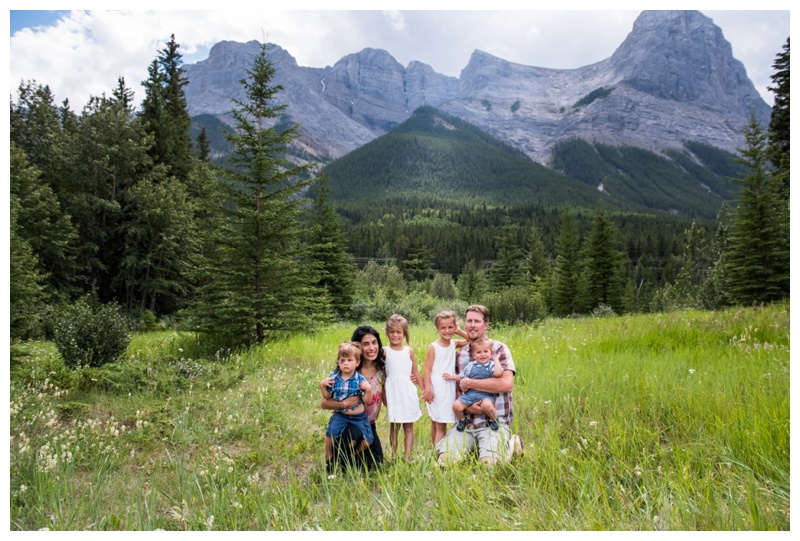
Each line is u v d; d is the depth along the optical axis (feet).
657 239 346.54
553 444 12.87
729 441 12.57
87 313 27.55
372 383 14.10
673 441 13.66
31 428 16.39
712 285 89.81
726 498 10.41
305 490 12.00
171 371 24.39
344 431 13.04
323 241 77.77
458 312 78.64
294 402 20.59
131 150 91.97
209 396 21.35
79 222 85.51
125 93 109.19
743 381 18.07
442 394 14.24
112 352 26.81
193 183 103.09
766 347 23.73
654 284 253.44
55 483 11.85
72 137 92.12
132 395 21.59
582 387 18.69
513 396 18.76
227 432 16.78
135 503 11.35
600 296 123.44
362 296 98.17
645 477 11.07
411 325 64.80
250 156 37.96
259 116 38.22
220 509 10.39
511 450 12.79
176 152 110.52
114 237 92.43
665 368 21.24
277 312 37.76
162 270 92.07
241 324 36.19
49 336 51.11
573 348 28.02
